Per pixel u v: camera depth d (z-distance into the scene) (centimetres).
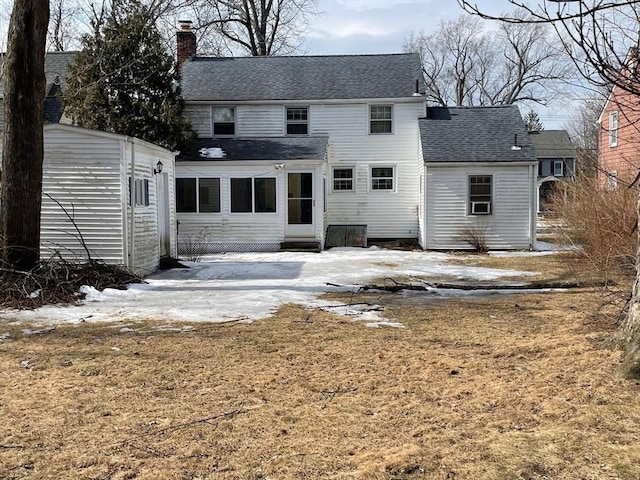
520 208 1886
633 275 1056
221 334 690
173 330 713
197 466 343
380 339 660
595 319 707
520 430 385
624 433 364
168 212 1444
